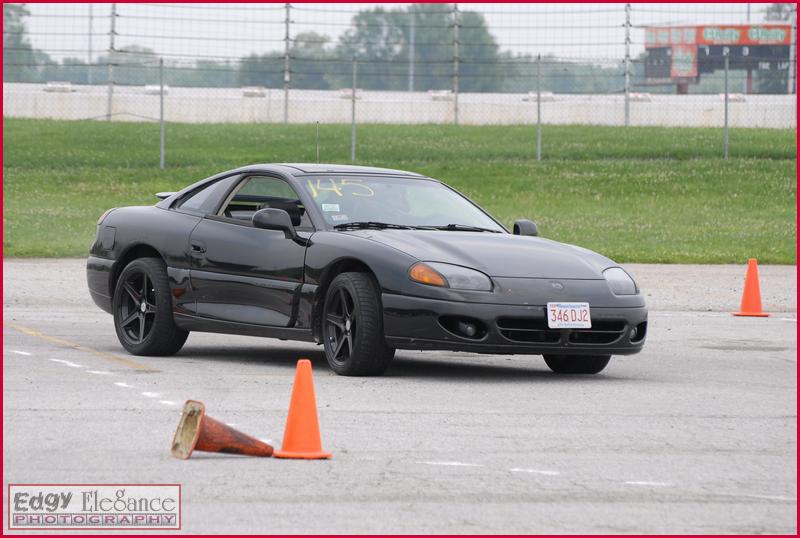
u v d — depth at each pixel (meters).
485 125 120.69
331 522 14.26
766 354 32.47
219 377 26.00
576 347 25.52
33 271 54.06
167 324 29.58
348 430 19.98
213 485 16.03
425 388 24.80
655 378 27.39
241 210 29.64
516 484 16.30
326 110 124.81
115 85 114.75
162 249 29.88
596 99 127.75
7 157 99.25
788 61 117.31
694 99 126.44
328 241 26.78
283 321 27.41
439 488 16.00
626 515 14.79
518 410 22.22
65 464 17.17
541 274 25.80
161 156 95.88
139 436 19.20
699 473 17.19
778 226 78.44
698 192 90.31
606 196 89.12
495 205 86.12
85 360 28.56
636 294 26.61
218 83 176.00
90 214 78.69
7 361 27.91
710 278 55.31
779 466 17.77
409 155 101.56
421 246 26.08
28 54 131.88
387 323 25.47
